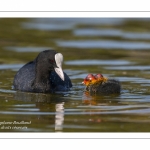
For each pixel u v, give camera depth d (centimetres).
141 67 1927
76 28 2719
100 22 2875
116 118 1232
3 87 1619
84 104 1375
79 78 1755
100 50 2253
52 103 1392
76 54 2170
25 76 1614
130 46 2334
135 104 1373
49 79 1577
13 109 1323
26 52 2205
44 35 2550
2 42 2397
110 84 1520
